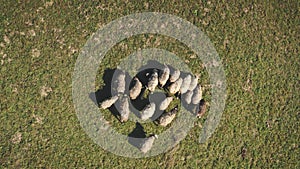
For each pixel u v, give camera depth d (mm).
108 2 10625
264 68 10766
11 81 9984
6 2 10297
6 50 10102
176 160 10133
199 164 10164
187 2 10867
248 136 10422
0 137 9742
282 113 10641
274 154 10445
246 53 10789
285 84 10773
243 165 10281
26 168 9703
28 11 10336
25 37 10211
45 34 10289
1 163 9633
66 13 10445
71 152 9875
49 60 10188
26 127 9852
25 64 10094
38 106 9961
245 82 10648
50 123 9930
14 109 9883
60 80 10133
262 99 10625
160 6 10773
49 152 9812
